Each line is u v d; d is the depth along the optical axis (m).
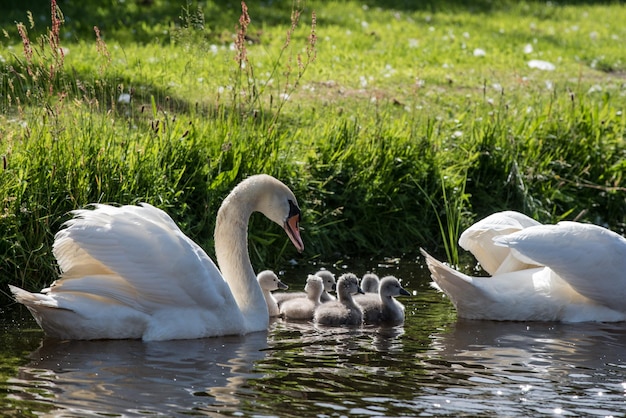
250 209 10.23
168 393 7.70
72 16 25.66
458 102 19.27
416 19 31.02
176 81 17.55
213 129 13.79
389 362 8.79
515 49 26.81
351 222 14.31
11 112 14.50
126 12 26.69
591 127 16.95
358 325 10.41
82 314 9.12
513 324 10.43
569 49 27.67
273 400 7.60
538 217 15.26
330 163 14.40
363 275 12.65
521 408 7.57
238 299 10.13
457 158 15.80
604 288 10.40
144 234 9.24
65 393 7.63
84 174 11.83
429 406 7.55
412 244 14.53
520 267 11.10
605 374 8.55
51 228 11.52
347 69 21.80
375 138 15.05
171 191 12.42
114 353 8.80
